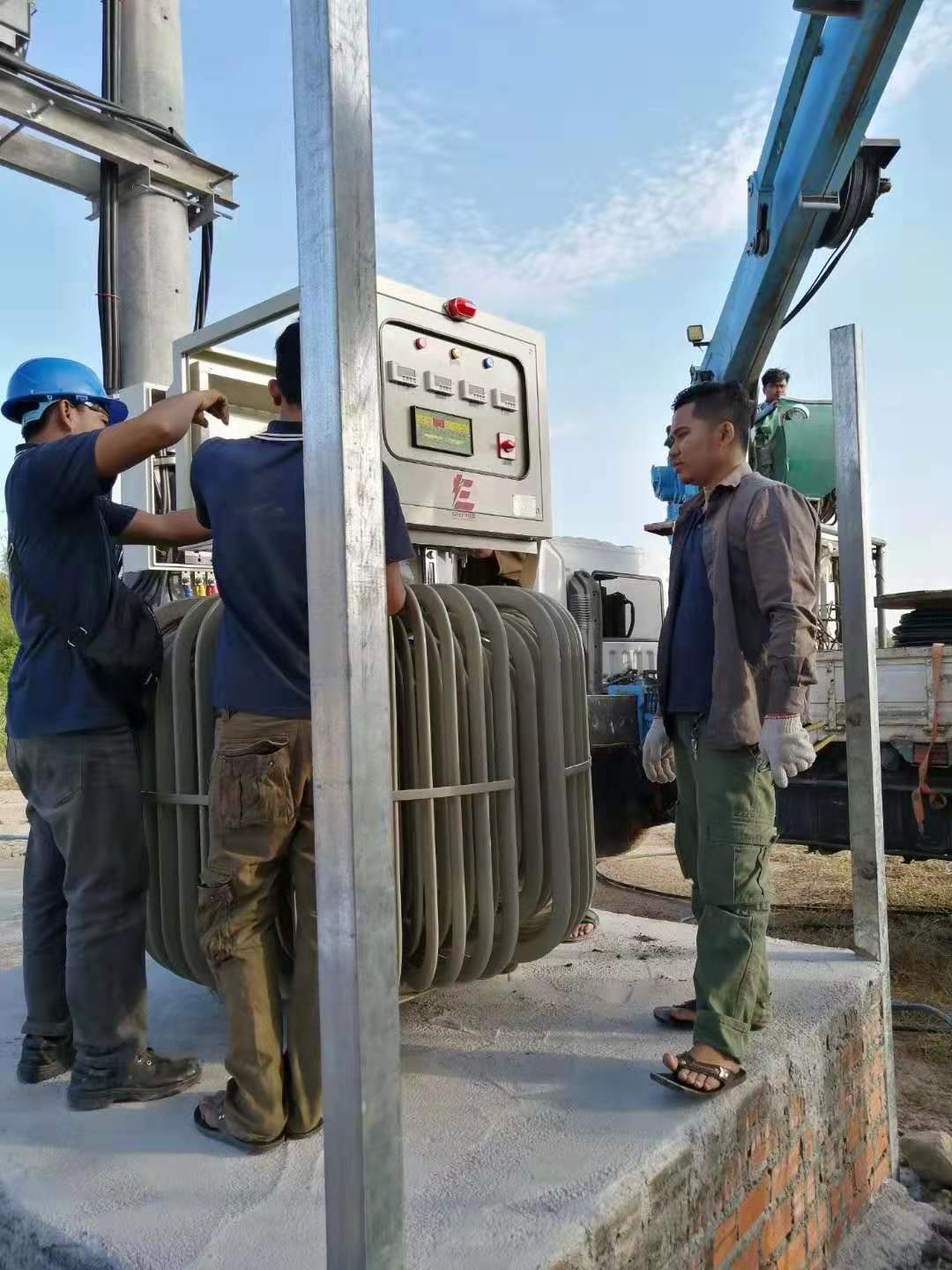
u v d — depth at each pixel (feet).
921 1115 12.28
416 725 8.14
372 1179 4.61
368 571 4.74
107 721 7.87
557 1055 8.66
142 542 9.43
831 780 19.63
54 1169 6.82
